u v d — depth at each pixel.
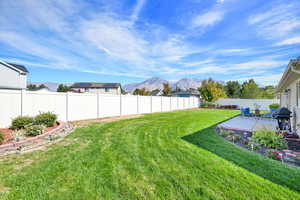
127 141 5.64
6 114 6.94
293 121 7.73
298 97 7.26
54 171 3.33
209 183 2.89
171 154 4.35
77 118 10.47
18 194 2.56
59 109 9.37
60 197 2.50
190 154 4.36
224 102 28.12
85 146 5.04
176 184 2.87
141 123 9.73
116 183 2.90
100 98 12.07
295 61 5.62
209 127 8.61
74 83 46.03
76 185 2.82
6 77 13.77
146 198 2.49
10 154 4.29
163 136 6.44
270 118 13.37
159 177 3.11
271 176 3.12
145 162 3.81
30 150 4.64
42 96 8.46
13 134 5.52
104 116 12.41
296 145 5.32
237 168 3.48
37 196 2.52
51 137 5.79
